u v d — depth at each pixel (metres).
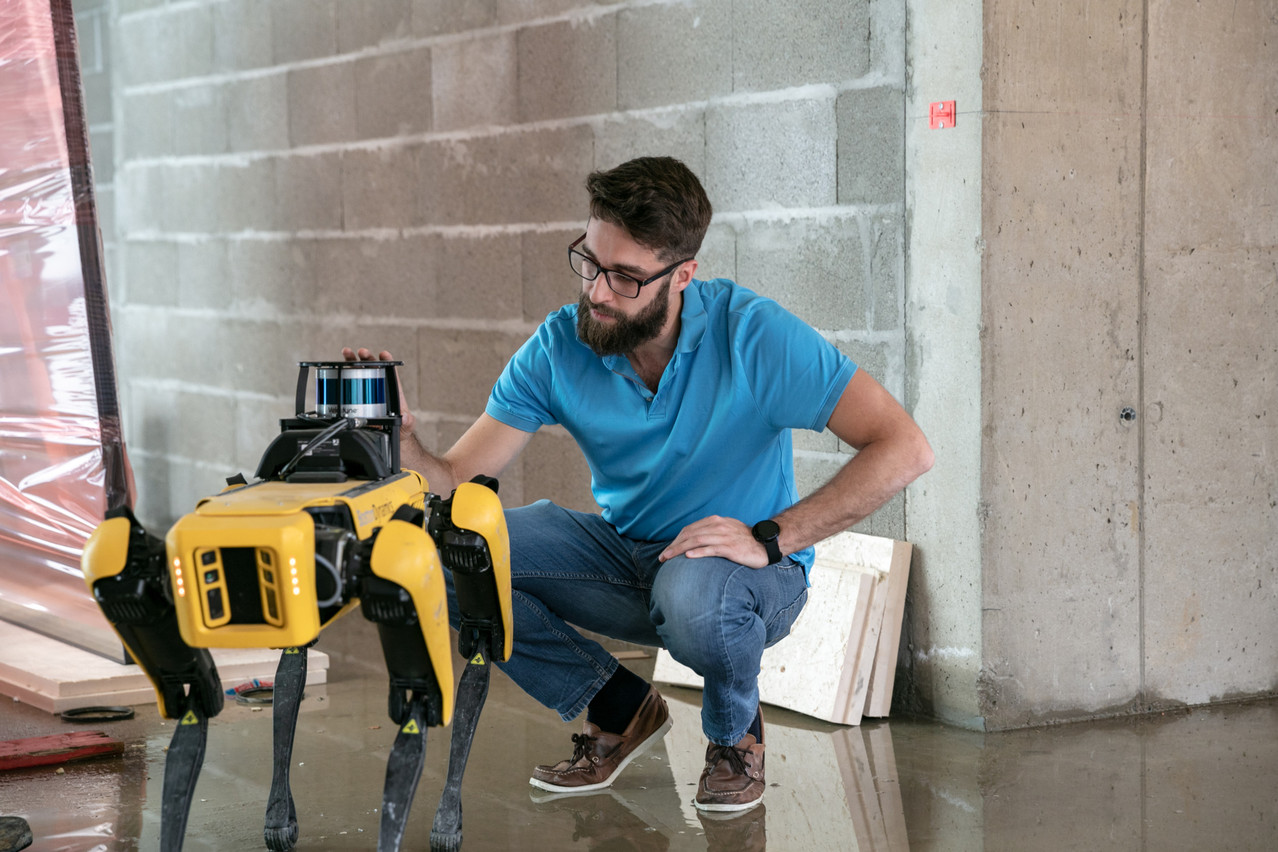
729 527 2.50
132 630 1.96
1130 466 3.39
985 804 2.74
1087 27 3.23
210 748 3.11
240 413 5.95
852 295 3.53
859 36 3.44
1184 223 3.41
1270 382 3.58
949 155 3.22
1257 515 3.58
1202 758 3.05
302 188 5.46
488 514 2.25
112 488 3.64
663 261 2.40
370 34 5.04
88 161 3.56
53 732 3.22
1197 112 3.40
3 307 3.91
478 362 4.71
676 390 2.58
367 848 2.48
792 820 2.64
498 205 4.57
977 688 3.26
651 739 2.87
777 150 3.70
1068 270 3.27
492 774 2.91
